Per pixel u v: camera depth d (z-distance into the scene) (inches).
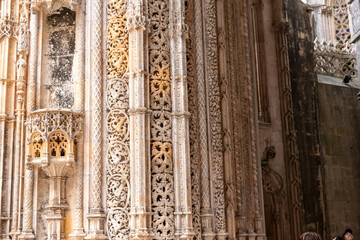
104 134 433.4
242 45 600.1
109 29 449.7
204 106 475.5
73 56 456.1
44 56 458.9
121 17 448.5
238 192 532.7
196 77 478.3
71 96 448.8
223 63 522.6
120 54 442.0
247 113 585.0
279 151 780.0
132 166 416.8
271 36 815.1
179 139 434.3
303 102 827.4
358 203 897.5
